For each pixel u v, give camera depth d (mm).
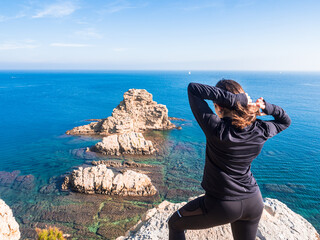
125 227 29766
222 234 4996
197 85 2629
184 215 3104
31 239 27625
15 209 32969
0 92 193750
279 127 2695
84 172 38750
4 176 42625
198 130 75125
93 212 32469
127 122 68688
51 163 48375
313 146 62625
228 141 2352
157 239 5152
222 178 2535
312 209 34562
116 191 36469
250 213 2695
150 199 35969
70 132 70000
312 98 169500
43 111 111562
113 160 49875
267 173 45844
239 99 2463
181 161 50344
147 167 47094
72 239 27719
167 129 75062
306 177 44312
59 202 34594
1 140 65000
